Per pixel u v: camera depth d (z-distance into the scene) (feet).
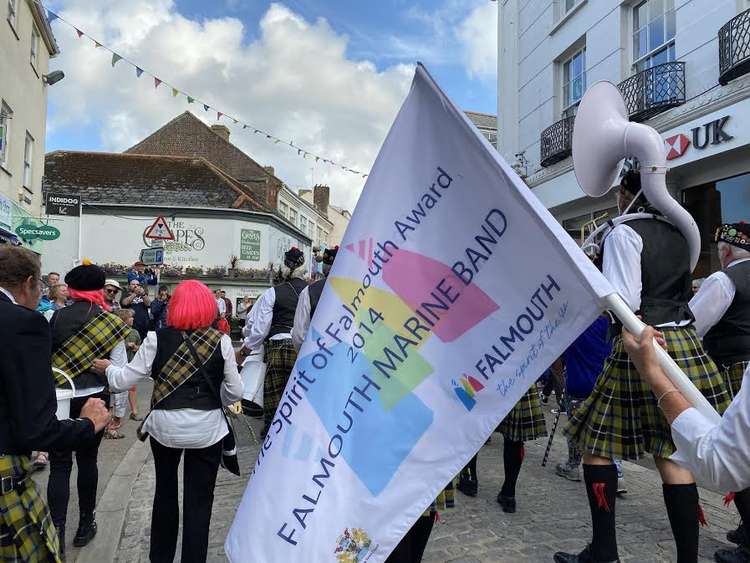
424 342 5.34
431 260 5.41
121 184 99.30
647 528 11.19
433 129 5.47
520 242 5.07
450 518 11.92
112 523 12.26
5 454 5.58
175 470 9.61
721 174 28.96
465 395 5.16
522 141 45.85
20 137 44.75
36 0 35.96
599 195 9.18
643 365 4.89
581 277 4.78
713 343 11.07
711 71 28.19
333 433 5.20
